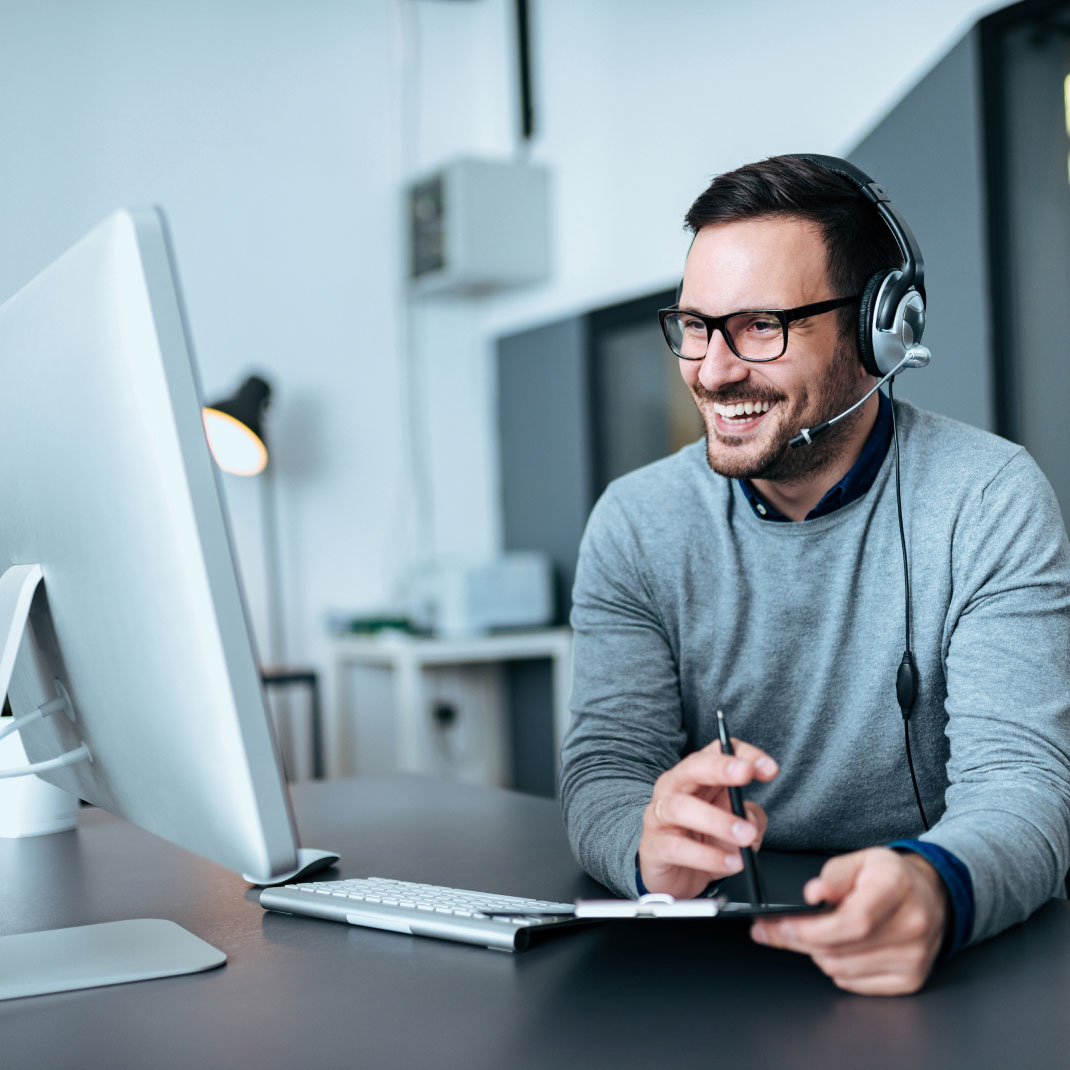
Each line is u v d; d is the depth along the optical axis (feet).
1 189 11.89
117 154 12.45
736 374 3.55
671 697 4.10
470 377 14.48
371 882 3.22
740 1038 2.18
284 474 13.33
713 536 4.13
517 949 2.70
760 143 10.68
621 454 12.66
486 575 12.47
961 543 3.75
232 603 2.12
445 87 14.34
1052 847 2.84
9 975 2.55
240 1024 2.30
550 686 13.44
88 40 12.29
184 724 2.22
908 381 8.36
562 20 13.16
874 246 3.63
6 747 4.05
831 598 3.96
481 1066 2.08
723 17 11.03
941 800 3.96
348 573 13.65
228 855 2.26
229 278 13.07
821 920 2.33
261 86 13.24
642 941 2.76
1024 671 3.40
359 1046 2.17
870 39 9.46
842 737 3.99
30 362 2.53
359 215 13.79
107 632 2.40
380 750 13.65
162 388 2.08
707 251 3.57
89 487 2.32
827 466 3.86
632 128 12.23
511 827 4.04
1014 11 7.30
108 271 2.14
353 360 13.74
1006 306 7.21
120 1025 2.30
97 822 4.33
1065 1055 2.07
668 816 2.68
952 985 2.43
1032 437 7.23
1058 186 7.43
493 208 13.07
